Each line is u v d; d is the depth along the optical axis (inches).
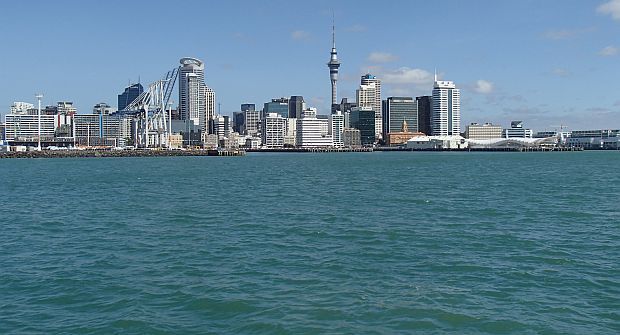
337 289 1211.2
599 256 1512.1
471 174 5452.8
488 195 3206.2
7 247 1718.8
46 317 1050.1
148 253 1606.8
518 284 1243.8
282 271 1376.7
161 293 1192.2
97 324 1010.1
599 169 6210.6
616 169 6166.3
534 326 989.8
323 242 1758.1
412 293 1179.3
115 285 1258.0
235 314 1055.6
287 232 1955.0
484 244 1695.4
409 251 1603.1
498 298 1143.6
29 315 1061.8
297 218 2309.3
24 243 1786.4
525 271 1355.8
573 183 4060.0
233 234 1921.8
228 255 1571.1
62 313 1071.6
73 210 2642.7
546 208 2546.8
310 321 1013.2
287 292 1190.3
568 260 1464.1
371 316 1039.0
